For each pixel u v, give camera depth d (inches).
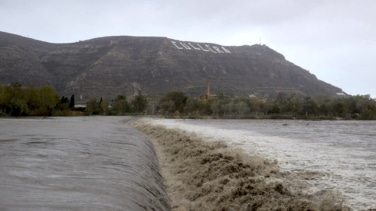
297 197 468.4
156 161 883.4
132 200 409.1
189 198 552.1
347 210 414.9
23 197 365.1
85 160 646.5
